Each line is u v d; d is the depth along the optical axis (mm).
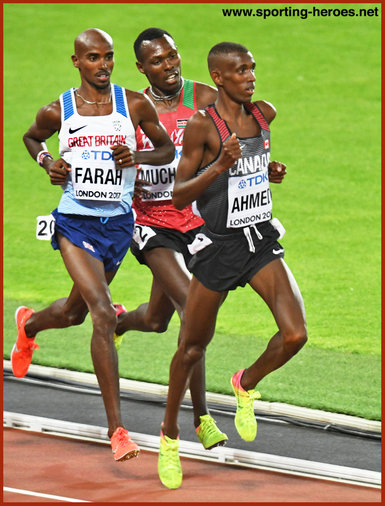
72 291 16984
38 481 14703
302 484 14680
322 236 26312
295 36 38625
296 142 31906
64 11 41781
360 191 28953
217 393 17938
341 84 35406
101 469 15219
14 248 26172
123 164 15180
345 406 17234
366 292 22969
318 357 19516
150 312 17609
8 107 34875
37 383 18609
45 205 28906
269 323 21406
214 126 13773
